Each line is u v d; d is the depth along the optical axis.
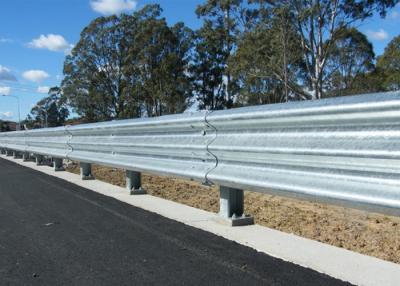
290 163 4.57
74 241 5.14
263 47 38.97
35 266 4.35
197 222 5.80
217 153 5.66
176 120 6.36
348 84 44.06
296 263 4.18
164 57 55.41
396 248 5.64
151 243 4.95
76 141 10.62
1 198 8.05
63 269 4.25
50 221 6.14
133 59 57.50
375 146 3.70
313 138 4.30
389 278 3.78
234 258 4.37
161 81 54.97
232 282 3.80
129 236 5.26
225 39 52.94
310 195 4.27
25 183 9.98
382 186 3.67
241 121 5.16
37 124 107.94
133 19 67.12
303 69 41.03
